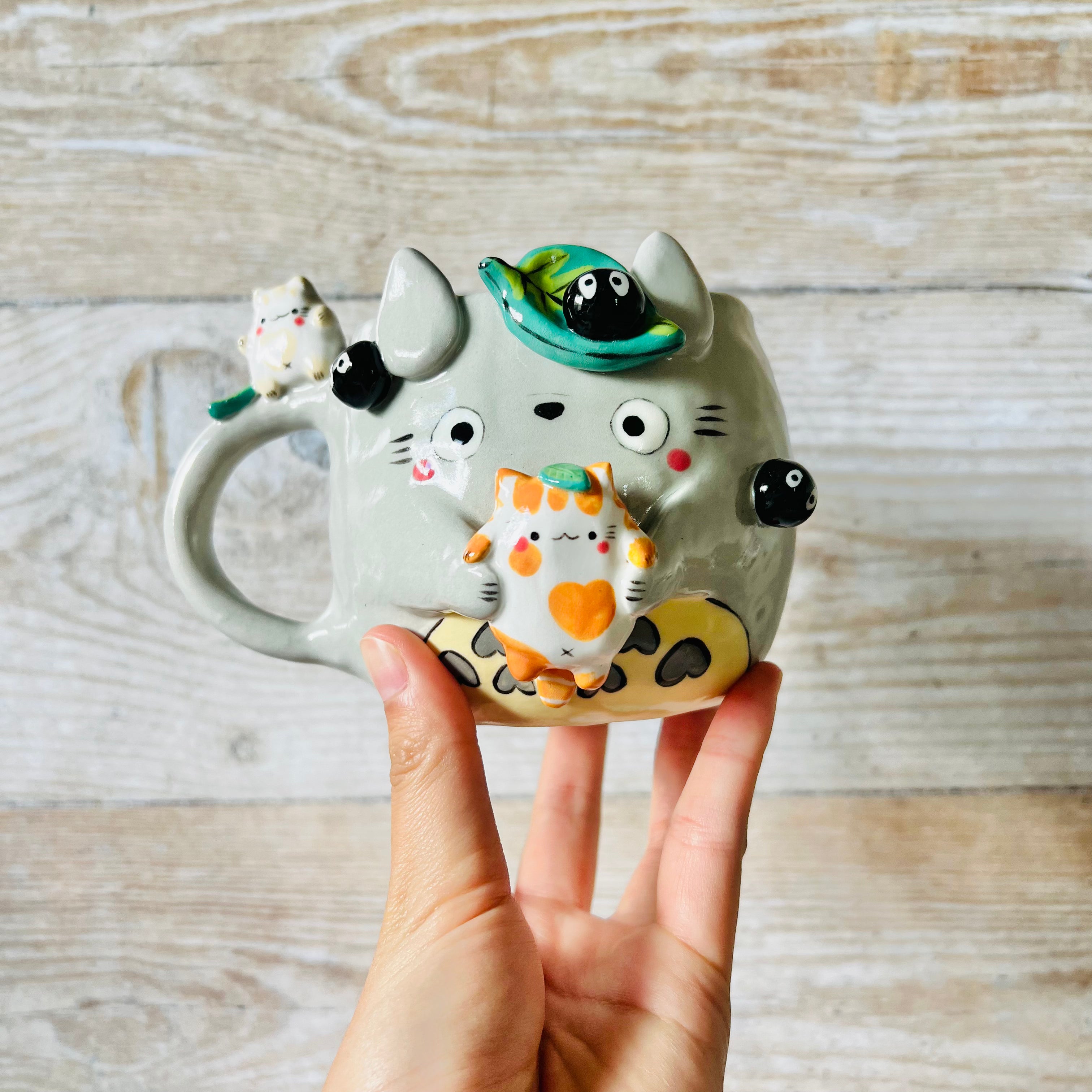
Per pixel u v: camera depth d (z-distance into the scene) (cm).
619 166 39
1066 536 39
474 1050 26
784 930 40
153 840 41
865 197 39
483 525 24
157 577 40
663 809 36
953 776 39
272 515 40
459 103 39
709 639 26
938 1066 40
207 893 41
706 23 39
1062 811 39
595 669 24
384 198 39
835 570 39
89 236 40
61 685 41
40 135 40
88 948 41
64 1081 41
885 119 39
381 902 40
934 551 39
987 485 39
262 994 41
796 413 39
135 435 40
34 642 41
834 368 39
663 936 31
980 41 38
